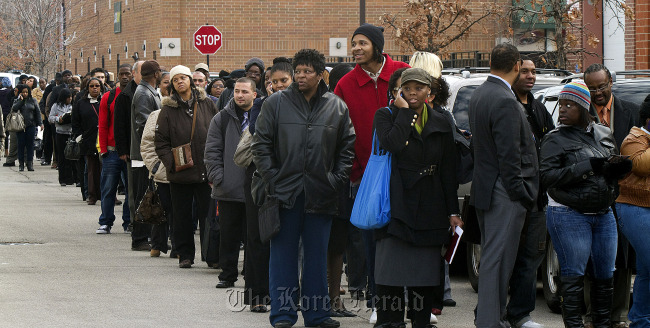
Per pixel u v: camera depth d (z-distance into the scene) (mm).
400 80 9227
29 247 15297
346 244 11148
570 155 8938
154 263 13883
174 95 13180
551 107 11891
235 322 10055
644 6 20844
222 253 11953
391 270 9086
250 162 10562
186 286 12047
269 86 12016
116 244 15766
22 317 10133
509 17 24250
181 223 13352
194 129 13148
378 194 8984
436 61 9766
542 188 9188
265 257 10594
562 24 21375
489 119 8914
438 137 9031
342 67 11789
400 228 8945
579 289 9031
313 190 9516
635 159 8898
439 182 9062
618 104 10461
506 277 8992
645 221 8992
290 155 9516
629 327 9430
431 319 10086
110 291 11672
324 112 9570
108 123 16734
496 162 8945
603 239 9094
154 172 13852
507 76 9047
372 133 9586
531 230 9250
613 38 23594
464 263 13898
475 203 9023
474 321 9625
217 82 17375
